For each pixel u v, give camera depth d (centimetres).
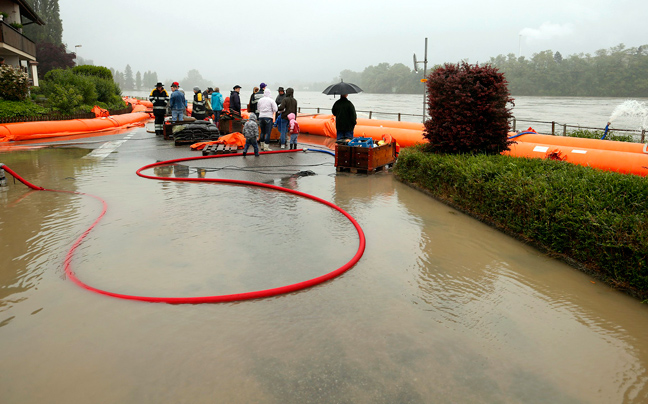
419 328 350
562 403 267
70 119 2005
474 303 397
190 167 1048
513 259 509
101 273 440
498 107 893
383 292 413
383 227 617
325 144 1644
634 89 17475
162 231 571
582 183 589
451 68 937
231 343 322
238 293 400
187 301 382
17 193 770
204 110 1988
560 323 365
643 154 988
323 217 652
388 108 8406
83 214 643
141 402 259
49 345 316
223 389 271
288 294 404
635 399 272
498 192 613
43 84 3127
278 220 630
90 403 257
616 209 506
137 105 4169
